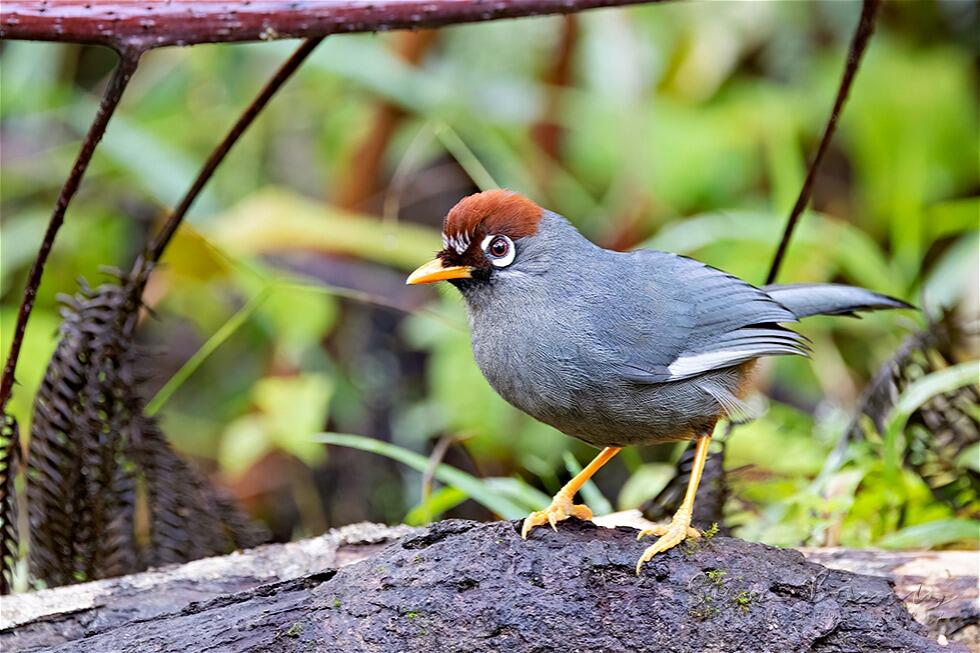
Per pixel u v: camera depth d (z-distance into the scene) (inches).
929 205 566.6
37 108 547.2
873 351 513.7
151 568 323.3
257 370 539.2
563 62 562.6
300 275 502.9
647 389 272.5
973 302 481.1
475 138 548.1
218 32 290.4
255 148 576.4
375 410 521.0
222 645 242.5
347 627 242.1
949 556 292.4
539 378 275.6
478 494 337.7
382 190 558.6
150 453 341.1
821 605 247.6
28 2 282.0
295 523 507.2
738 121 552.4
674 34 580.1
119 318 334.3
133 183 542.3
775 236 478.3
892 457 332.8
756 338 276.4
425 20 296.5
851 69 323.0
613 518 324.5
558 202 549.3
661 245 485.1
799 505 345.4
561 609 243.1
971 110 573.0
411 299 508.1
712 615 244.8
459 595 244.1
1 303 528.1
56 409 331.0
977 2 578.2
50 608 283.7
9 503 328.8
